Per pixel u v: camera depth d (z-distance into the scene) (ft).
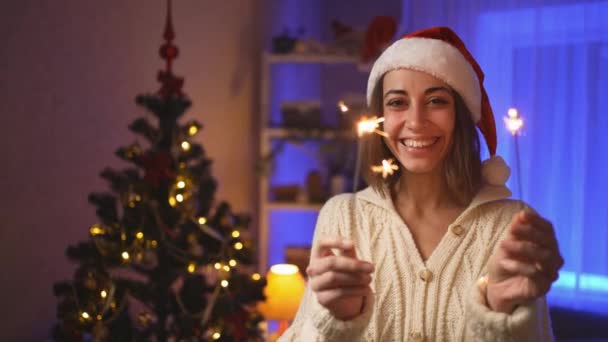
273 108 11.07
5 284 5.98
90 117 7.02
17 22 5.95
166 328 5.71
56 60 6.47
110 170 5.32
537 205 9.75
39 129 6.30
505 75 9.87
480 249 3.29
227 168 9.90
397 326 3.19
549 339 3.03
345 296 2.61
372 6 13.03
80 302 5.04
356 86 12.53
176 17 8.48
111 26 7.27
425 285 3.22
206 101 9.24
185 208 5.41
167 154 5.32
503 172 3.53
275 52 10.41
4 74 5.83
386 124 3.37
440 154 3.30
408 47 3.37
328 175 10.80
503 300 2.62
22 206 6.14
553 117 9.66
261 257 10.32
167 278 5.38
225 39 9.77
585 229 9.61
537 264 2.50
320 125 10.16
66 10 6.57
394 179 3.73
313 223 13.01
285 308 7.66
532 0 9.68
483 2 10.09
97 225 5.21
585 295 9.66
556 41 9.61
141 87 7.89
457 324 3.10
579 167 9.57
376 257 3.42
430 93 3.28
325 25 13.61
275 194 10.42
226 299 5.48
